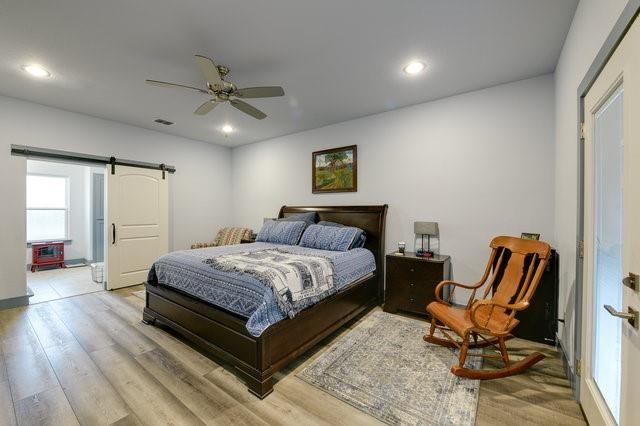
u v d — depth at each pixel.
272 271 2.14
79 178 6.33
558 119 2.53
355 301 3.05
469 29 2.11
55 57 2.49
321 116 4.02
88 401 1.80
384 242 3.79
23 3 1.82
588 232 1.63
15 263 3.43
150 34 2.17
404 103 3.54
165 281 2.87
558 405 1.75
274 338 1.96
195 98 3.38
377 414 1.69
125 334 2.74
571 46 2.04
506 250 2.64
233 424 1.62
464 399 1.81
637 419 1.05
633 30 1.10
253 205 5.56
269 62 2.58
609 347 1.42
